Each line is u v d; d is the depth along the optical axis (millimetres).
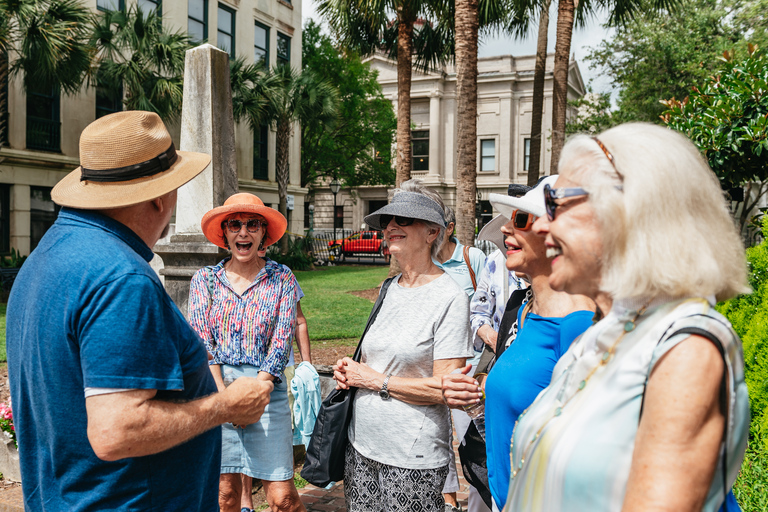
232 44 20625
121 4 16594
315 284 15812
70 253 1424
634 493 875
